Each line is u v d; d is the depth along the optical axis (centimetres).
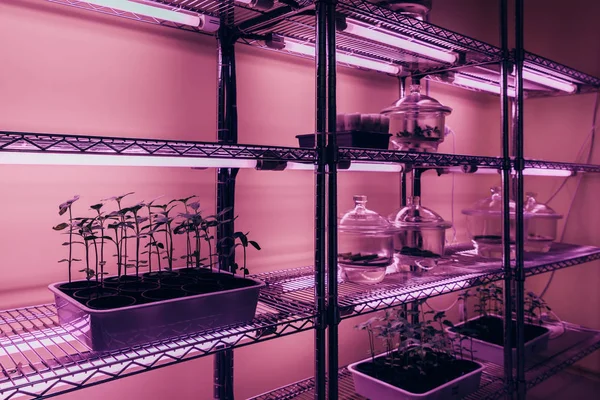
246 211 162
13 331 102
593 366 234
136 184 138
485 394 177
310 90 180
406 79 214
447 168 183
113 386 134
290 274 163
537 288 251
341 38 152
